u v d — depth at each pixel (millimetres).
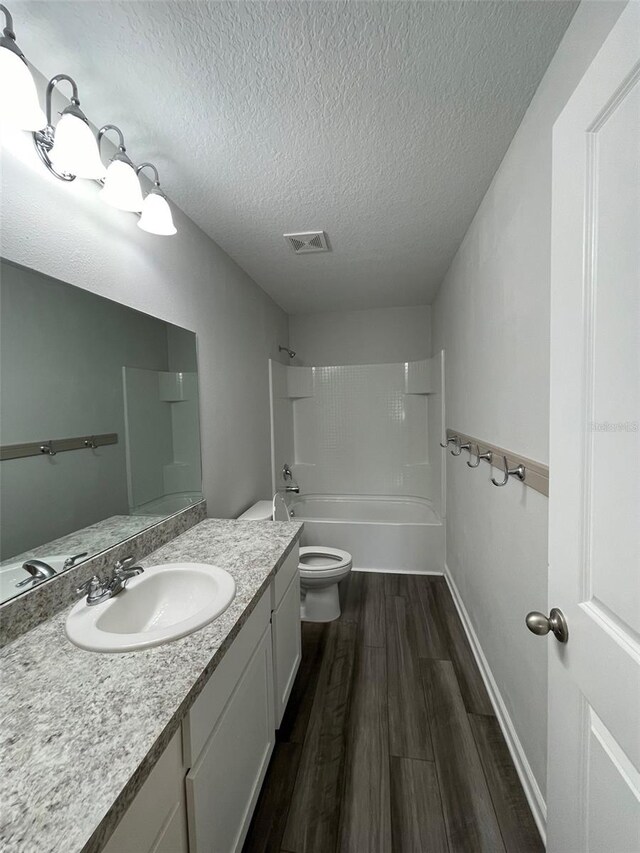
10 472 913
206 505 1864
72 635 867
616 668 559
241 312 2406
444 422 2836
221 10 839
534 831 1143
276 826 1167
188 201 1627
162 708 668
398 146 1316
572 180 657
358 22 870
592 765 629
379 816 1190
